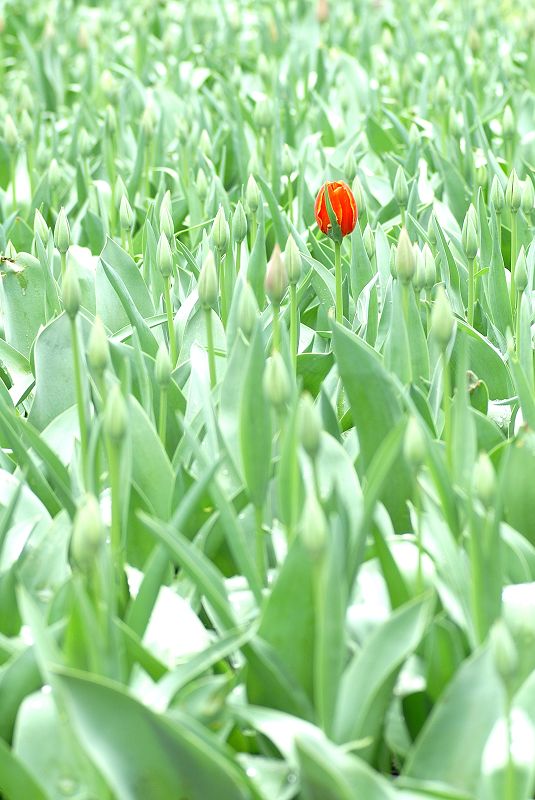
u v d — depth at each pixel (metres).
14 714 1.54
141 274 2.26
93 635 1.44
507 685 1.39
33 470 1.74
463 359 1.66
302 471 1.65
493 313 2.21
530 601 1.59
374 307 2.08
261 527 1.64
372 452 1.73
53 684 1.44
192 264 2.26
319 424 1.50
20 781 1.47
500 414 2.01
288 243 1.84
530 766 1.44
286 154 2.56
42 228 2.27
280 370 1.55
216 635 1.66
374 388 1.70
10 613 1.61
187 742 1.42
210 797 1.44
